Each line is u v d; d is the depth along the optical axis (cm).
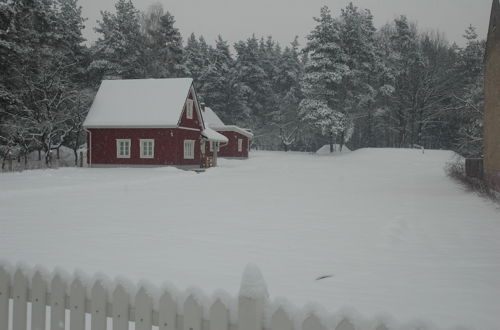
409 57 6594
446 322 460
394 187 2166
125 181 2472
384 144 7656
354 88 6625
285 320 234
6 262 316
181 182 2517
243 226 1069
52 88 3962
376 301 532
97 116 3938
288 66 8506
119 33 5906
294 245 852
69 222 1125
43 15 4603
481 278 629
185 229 1027
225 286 586
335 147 6694
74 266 690
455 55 6919
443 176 2855
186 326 258
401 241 889
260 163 4556
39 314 301
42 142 3750
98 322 282
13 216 1227
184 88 3969
